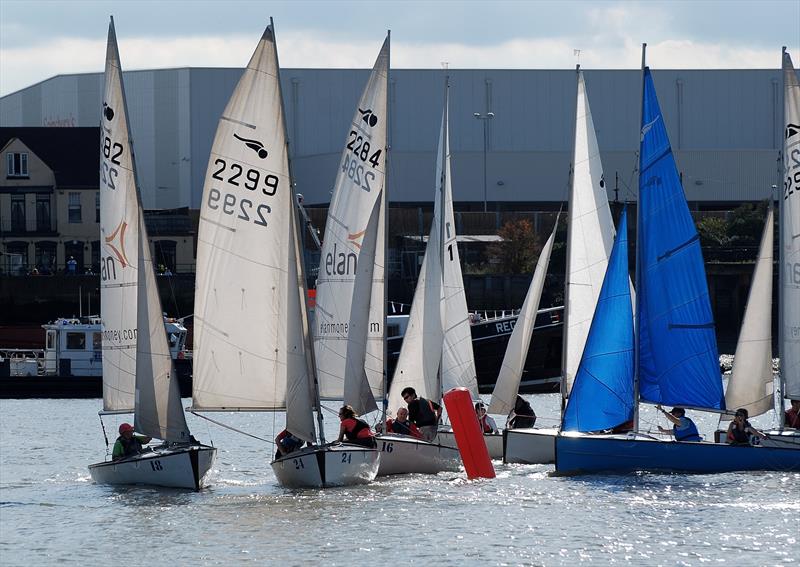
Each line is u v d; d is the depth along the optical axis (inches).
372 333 4247.0
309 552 3046.3
